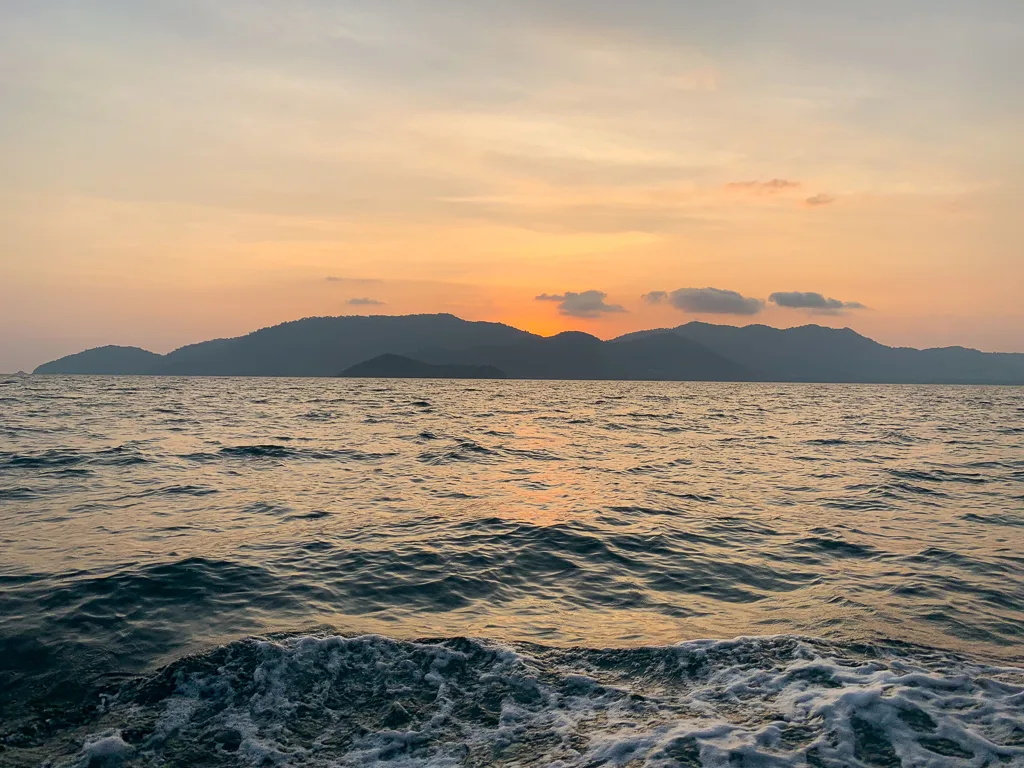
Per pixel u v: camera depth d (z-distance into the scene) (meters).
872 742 5.56
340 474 20.98
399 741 5.83
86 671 7.09
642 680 6.91
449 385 173.62
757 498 18.16
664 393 127.25
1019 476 22.38
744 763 5.28
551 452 28.05
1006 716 5.95
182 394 80.12
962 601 9.80
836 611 9.29
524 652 7.62
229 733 5.93
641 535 13.74
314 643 7.61
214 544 12.28
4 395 65.19
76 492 16.97
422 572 10.95
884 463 25.52
